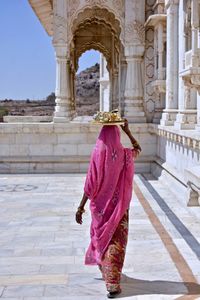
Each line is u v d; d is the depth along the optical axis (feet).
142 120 46.39
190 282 16.46
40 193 34.60
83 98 159.63
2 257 19.40
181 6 33.71
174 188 33.68
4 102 142.10
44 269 17.93
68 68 49.37
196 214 26.11
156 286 16.08
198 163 27.50
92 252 16.46
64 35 46.57
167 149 38.42
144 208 28.78
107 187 15.72
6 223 25.35
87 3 46.44
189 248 20.52
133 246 20.79
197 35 26.68
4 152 45.37
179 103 35.04
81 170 45.55
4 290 15.87
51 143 45.32
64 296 15.35
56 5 46.34
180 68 33.83
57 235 22.88
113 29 52.60
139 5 46.29
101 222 15.72
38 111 138.10
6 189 36.37
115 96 63.72
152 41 46.65
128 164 15.88
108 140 15.87
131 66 46.68
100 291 15.76
